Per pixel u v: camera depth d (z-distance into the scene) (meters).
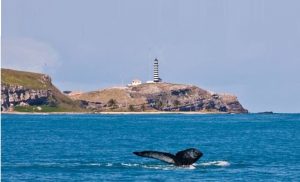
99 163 165.12
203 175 137.50
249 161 175.38
